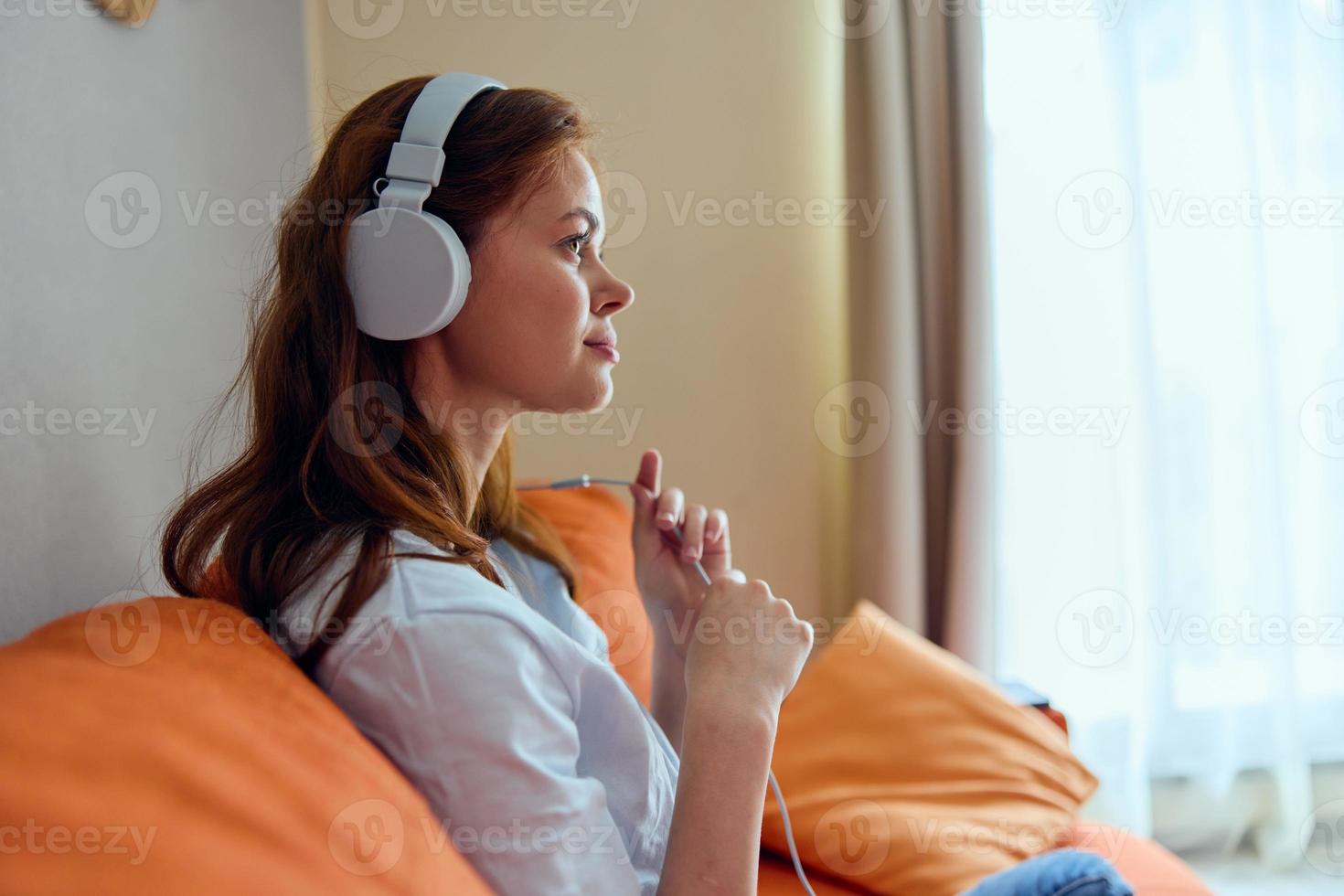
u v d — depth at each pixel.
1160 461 2.17
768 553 2.22
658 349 2.17
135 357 1.02
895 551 2.08
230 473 0.82
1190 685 2.22
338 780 0.56
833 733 1.43
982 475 2.09
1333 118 2.15
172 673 0.57
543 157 0.83
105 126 0.96
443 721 0.64
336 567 0.71
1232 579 2.20
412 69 2.02
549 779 0.65
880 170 2.06
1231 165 2.13
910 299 2.08
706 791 0.74
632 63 2.12
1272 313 2.17
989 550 2.11
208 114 1.25
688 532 1.08
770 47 2.16
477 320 0.84
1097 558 2.22
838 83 2.17
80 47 0.91
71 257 0.89
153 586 1.05
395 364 0.83
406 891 0.54
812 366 2.21
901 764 1.40
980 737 1.44
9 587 0.78
